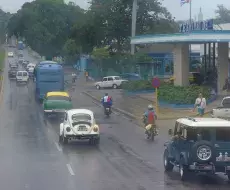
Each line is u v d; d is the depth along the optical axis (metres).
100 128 36.47
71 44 105.62
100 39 85.81
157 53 83.94
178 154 19.39
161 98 49.22
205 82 58.50
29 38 121.44
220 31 50.03
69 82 84.69
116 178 19.34
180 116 40.97
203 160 18.06
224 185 18.12
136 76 78.94
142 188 17.50
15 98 59.47
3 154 25.30
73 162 23.02
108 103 43.88
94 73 91.38
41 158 24.09
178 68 55.75
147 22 84.94
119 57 84.69
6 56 160.25
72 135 28.30
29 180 18.94
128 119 41.91
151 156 24.83
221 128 18.33
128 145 28.62
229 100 37.78
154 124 30.92
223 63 53.62
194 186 17.94
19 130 35.12
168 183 18.42
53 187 17.66
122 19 84.00
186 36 50.72
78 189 17.30
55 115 43.94
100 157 24.50
